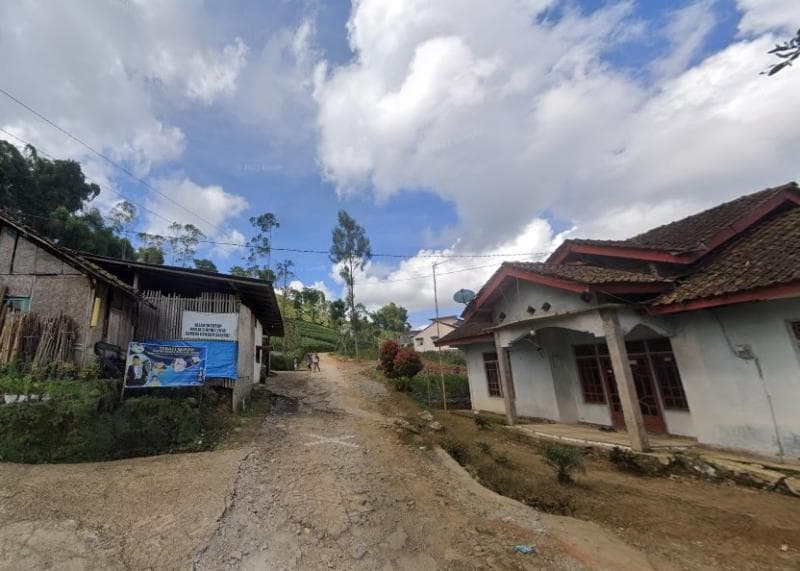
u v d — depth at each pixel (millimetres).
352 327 31562
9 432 5594
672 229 9914
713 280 6934
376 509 5008
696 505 5320
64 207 24406
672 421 8352
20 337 7422
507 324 10555
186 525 4219
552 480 6453
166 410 7152
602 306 7816
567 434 9078
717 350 7117
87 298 8312
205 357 8188
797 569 3715
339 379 19484
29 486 4742
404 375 17344
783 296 5656
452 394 17625
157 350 7918
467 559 3914
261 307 13766
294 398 13508
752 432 6523
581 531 4562
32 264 8453
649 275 8195
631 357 9406
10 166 22156
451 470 6973
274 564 3760
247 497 5023
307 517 4660
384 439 8781
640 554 4043
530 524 4734
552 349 11461
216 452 6734
